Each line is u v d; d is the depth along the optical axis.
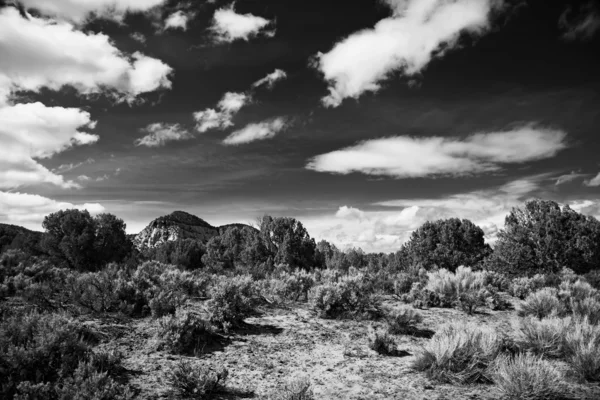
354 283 13.34
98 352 6.04
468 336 7.21
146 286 11.77
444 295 14.00
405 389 6.12
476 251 33.72
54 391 4.65
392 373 6.96
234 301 9.95
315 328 10.19
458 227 34.81
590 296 13.23
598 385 5.99
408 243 36.81
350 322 11.00
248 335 9.09
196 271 21.52
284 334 9.45
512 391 5.59
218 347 8.02
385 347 8.38
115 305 9.77
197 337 7.97
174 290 12.19
